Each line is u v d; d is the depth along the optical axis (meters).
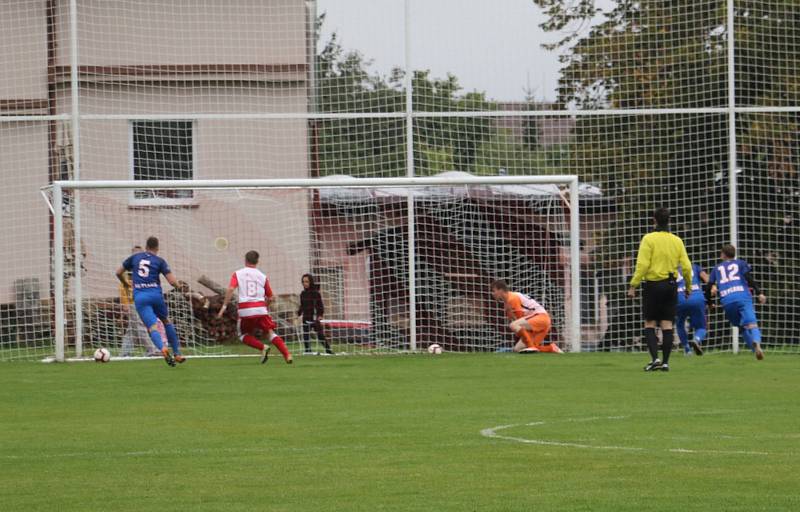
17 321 57.53
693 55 57.91
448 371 43.94
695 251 57.31
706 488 19.73
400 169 58.28
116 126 58.84
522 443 24.98
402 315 55.88
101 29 59.47
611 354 53.31
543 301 56.84
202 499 19.34
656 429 27.08
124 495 19.77
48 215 57.94
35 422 29.66
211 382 40.34
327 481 20.78
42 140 58.53
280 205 57.19
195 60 59.66
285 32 59.47
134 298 47.12
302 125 58.97
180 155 59.31
